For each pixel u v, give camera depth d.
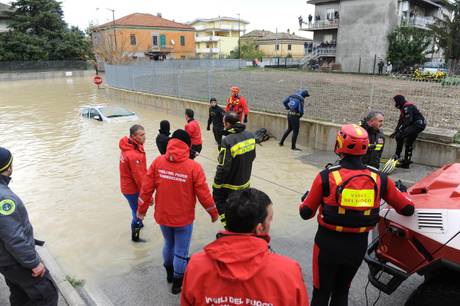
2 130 13.44
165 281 4.11
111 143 11.34
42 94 25.61
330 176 2.63
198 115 15.02
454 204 2.77
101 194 7.06
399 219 2.96
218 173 4.34
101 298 3.81
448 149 7.46
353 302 3.57
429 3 38.88
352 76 27.58
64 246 5.05
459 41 29.50
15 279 2.74
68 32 49.28
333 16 38.19
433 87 10.18
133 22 56.34
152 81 18.91
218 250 1.65
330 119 10.08
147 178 3.65
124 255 4.76
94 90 28.16
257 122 11.77
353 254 2.69
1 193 2.58
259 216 1.69
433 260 2.70
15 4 47.75
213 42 78.69
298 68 40.22
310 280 4.01
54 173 8.45
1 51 43.66
